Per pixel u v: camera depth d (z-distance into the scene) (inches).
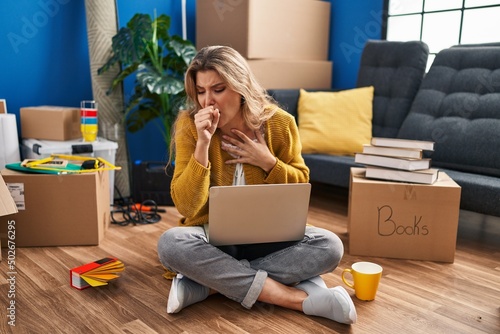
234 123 64.7
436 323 58.9
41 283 68.1
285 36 128.6
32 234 81.6
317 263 61.9
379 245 79.9
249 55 121.0
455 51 105.3
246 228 59.4
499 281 71.9
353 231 80.1
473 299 65.6
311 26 135.0
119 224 94.7
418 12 126.9
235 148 64.4
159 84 103.2
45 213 81.3
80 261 76.4
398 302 64.2
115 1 111.1
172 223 96.6
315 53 138.3
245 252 64.8
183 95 110.1
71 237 82.7
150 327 56.6
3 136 93.2
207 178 60.1
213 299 64.0
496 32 112.8
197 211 62.7
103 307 61.4
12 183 79.3
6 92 104.4
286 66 128.1
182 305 59.9
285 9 127.0
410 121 105.6
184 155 63.7
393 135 111.6
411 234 78.7
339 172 101.0
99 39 108.7
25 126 100.9
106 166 88.0
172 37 113.9
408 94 111.6
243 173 65.2
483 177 87.3
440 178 82.6
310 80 134.7
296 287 62.7
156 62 111.6
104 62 109.9
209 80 58.9
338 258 62.7
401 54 114.4
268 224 59.9
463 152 95.2
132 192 116.1
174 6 128.9
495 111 94.3
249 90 61.1
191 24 134.9
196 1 130.3
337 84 142.6
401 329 57.3
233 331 56.1
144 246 83.7
